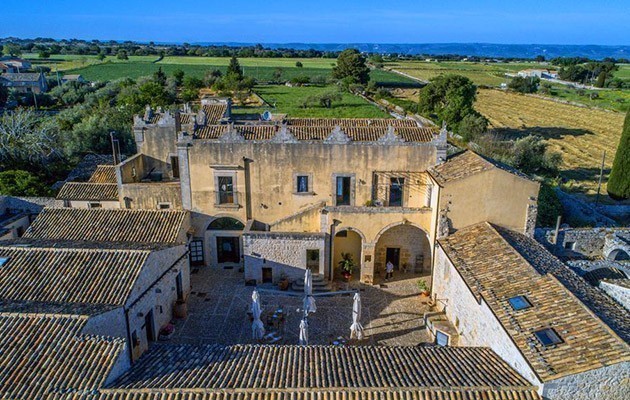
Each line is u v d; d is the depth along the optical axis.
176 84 113.44
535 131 87.19
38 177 44.59
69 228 30.33
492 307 20.17
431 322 26.31
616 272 28.45
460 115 76.06
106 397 15.59
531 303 19.75
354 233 33.88
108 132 61.34
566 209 43.00
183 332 26.80
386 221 31.41
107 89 98.31
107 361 16.84
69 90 103.75
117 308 20.61
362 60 134.12
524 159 60.69
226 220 34.09
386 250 34.34
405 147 31.67
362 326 27.59
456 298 25.17
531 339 17.67
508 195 28.16
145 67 161.38
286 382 16.72
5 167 48.75
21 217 36.56
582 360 16.05
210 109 47.25
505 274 22.52
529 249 25.61
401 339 26.38
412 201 32.97
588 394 16.05
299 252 31.48
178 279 29.02
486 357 19.42
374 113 85.12
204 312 28.91
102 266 23.30
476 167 28.50
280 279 32.12
